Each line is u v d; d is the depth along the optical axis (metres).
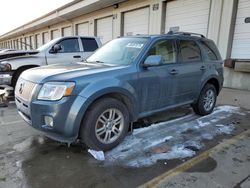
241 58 8.91
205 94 4.96
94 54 4.52
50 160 3.08
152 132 4.04
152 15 12.24
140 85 3.56
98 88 3.05
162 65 3.91
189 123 4.54
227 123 4.57
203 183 2.60
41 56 7.09
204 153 3.31
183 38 4.46
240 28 8.80
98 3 14.48
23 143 3.59
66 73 3.11
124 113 3.43
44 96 2.95
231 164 3.02
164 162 3.05
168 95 4.07
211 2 9.44
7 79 6.49
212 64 5.02
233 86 9.10
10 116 5.00
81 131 3.11
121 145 3.51
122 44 4.19
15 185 2.54
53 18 20.48
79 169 2.88
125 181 2.64
